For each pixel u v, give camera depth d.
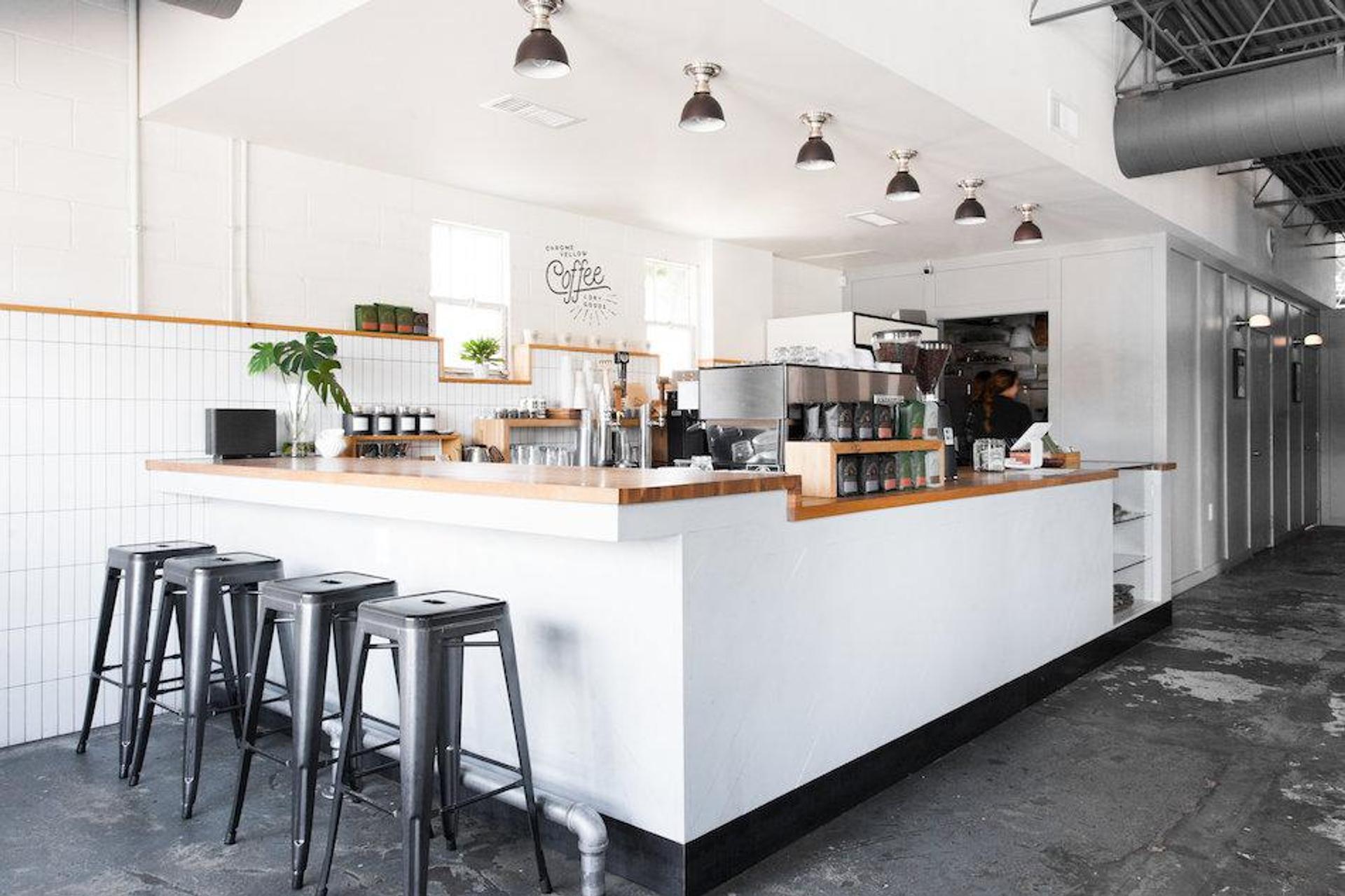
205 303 4.44
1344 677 4.73
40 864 2.68
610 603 2.64
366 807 3.08
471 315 5.68
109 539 4.01
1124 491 5.99
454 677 2.74
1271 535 9.93
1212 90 5.27
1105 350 7.29
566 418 5.61
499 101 4.03
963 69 4.16
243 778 2.82
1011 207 6.06
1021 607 4.19
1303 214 10.54
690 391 4.69
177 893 2.51
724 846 2.60
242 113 4.18
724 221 6.49
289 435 4.59
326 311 4.92
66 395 3.89
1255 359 9.38
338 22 3.24
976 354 8.50
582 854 2.45
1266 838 2.85
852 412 3.46
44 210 3.91
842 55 3.53
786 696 2.84
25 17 3.85
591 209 6.10
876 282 8.57
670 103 4.07
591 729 2.70
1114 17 5.68
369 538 3.46
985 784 3.31
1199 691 4.48
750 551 2.69
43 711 3.83
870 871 2.65
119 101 4.14
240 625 3.63
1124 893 2.51
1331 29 5.65
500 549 2.96
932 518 3.55
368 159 4.93
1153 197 6.27
